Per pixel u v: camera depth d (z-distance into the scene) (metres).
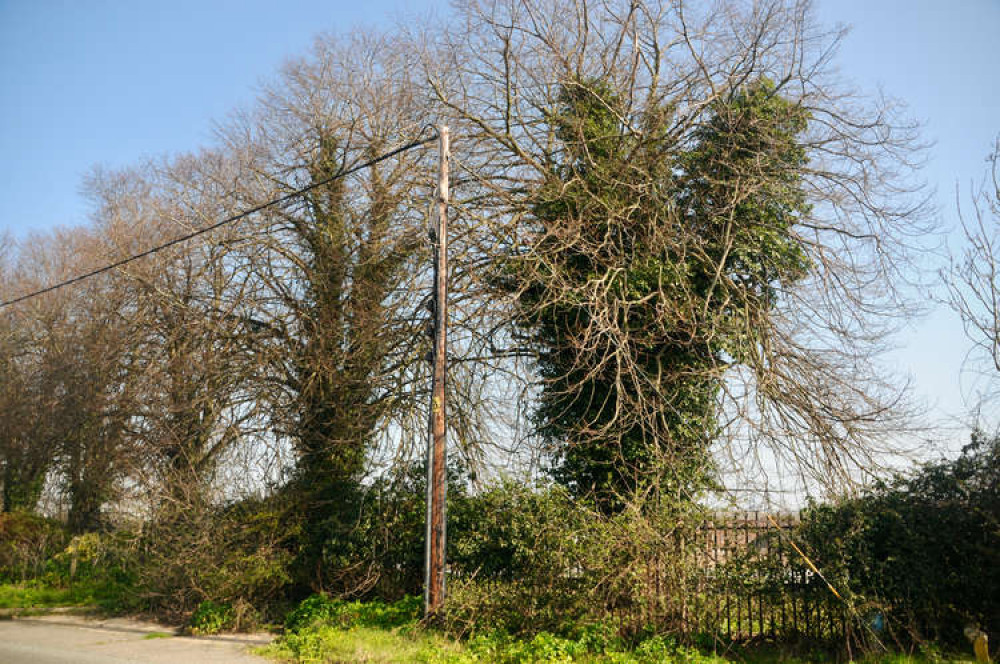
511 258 15.85
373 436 17.55
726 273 16.27
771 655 11.35
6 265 35.62
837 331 16.05
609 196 16.42
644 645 11.17
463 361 17.14
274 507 16.83
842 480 13.71
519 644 11.51
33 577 22.23
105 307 23.80
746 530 12.25
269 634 14.53
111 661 11.79
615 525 12.52
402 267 18.19
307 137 19.81
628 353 14.18
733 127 16.61
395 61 19.62
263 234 19.25
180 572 15.96
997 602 11.42
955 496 12.02
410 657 11.16
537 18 17.73
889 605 11.40
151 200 22.62
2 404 28.94
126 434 19.81
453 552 13.95
